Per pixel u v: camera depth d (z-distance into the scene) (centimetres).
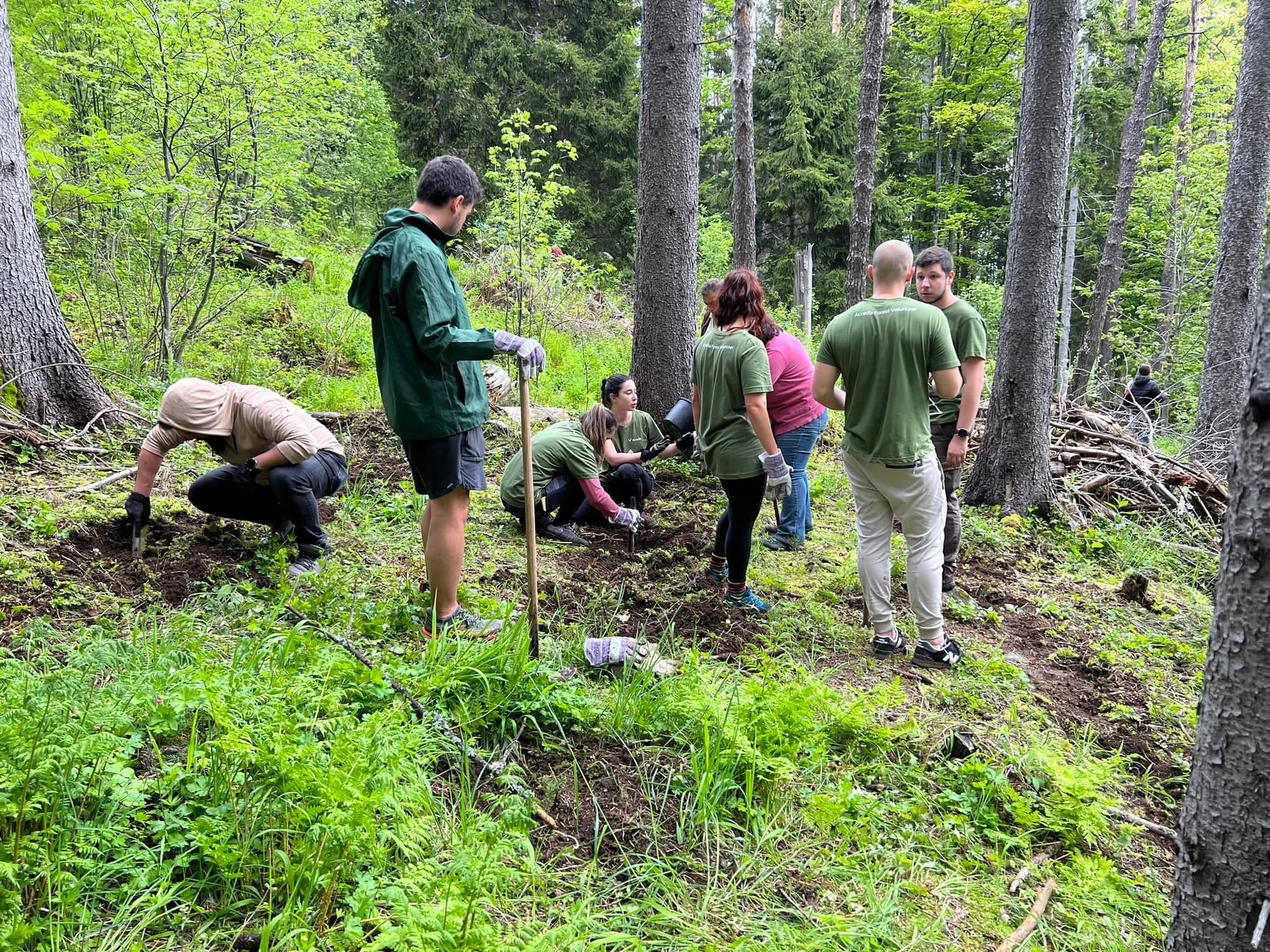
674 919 229
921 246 2728
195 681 255
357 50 1546
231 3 754
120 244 798
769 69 2477
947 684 392
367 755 228
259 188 800
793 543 569
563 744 301
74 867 201
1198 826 191
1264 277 176
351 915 202
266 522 443
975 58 2344
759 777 289
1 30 539
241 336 849
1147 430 1060
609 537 562
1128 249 2767
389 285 318
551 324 1181
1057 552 655
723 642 410
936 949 239
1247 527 178
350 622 350
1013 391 709
